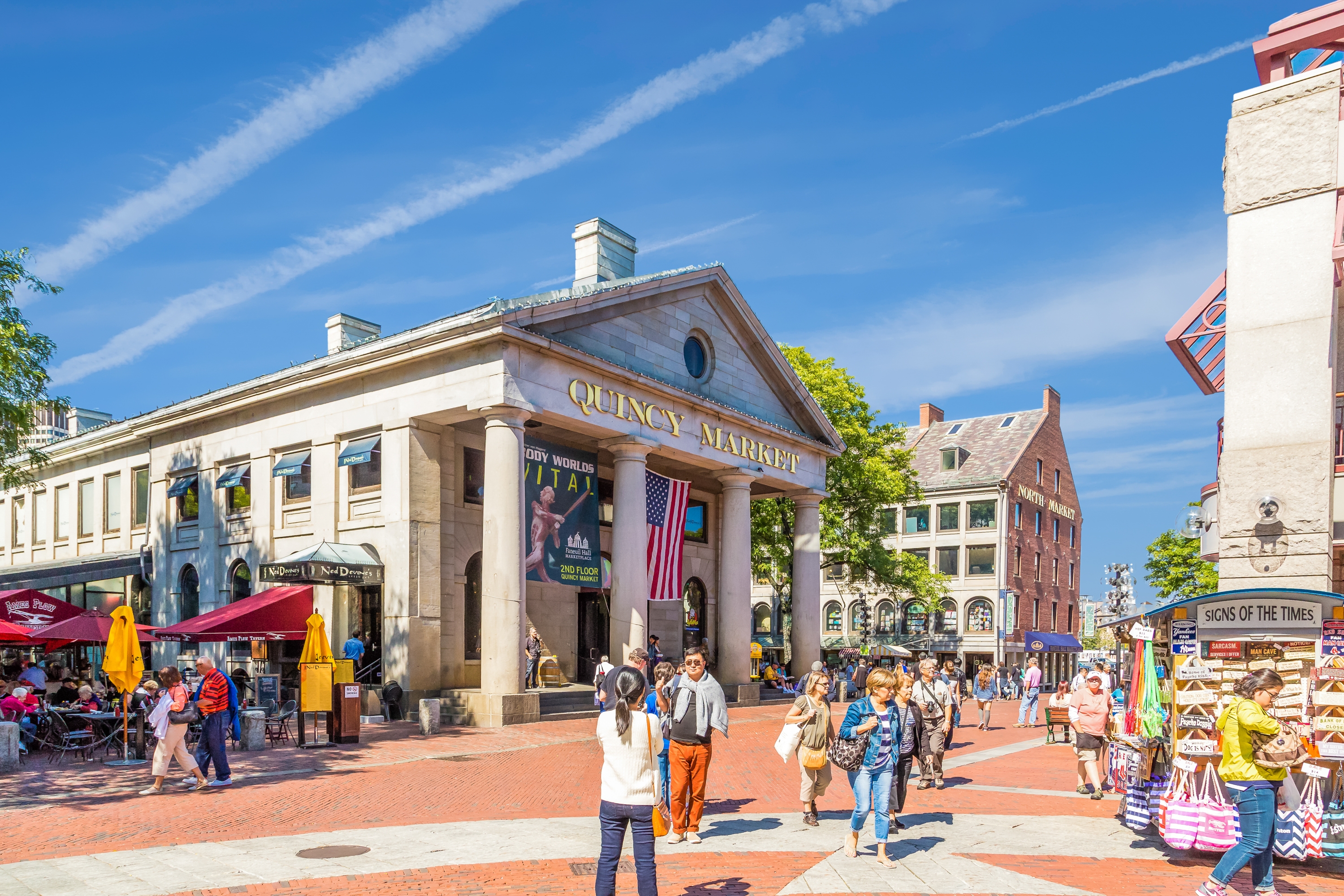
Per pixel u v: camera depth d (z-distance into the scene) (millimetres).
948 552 59469
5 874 8477
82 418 48781
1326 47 12359
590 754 17625
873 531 42375
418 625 24203
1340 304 12742
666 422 28359
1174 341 13602
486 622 22766
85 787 13688
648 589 27578
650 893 6836
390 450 25016
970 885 8203
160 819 11172
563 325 25219
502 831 10344
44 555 39500
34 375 21531
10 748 15438
